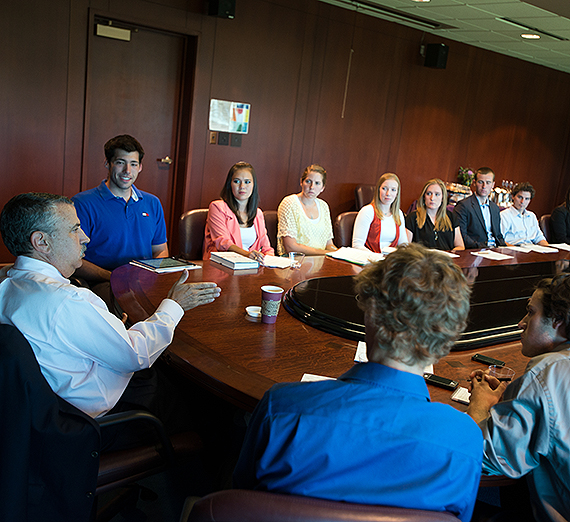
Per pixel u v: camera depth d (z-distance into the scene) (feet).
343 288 8.36
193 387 6.55
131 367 5.07
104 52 15.53
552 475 4.10
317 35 18.75
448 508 2.92
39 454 4.13
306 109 19.27
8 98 14.17
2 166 14.49
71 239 5.13
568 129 27.76
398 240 13.70
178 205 17.78
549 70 25.77
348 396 2.97
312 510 2.67
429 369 5.69
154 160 17.22
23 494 4.00
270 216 12.76
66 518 4.36
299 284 8.37
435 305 2.93
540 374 3.99
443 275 3.01
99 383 5.01
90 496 4.44
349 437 2.86
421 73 21.52
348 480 2.85
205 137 17.51
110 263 10.09
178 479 7.09
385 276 3.04
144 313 6.59
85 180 15.67
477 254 13.01
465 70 22.75
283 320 6.82
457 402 4.99
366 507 2.71
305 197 13.02
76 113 15.20
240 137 18.19
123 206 10.07
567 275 4.42
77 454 4.28
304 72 18.85
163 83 16.78
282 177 19.47
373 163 21.43
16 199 4.92
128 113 16.35
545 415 3.90
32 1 13.94
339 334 6.48
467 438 2.97
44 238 4.94
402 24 20.38
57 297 4.66
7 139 14.40
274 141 18.92
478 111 23.81
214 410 6.39
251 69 17.78
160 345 5.38
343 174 20.88
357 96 20.26
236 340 5.99
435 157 23.06
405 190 22.66
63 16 14.42
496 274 10.65
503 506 5.13
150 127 16.88
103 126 16.02
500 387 5.07
